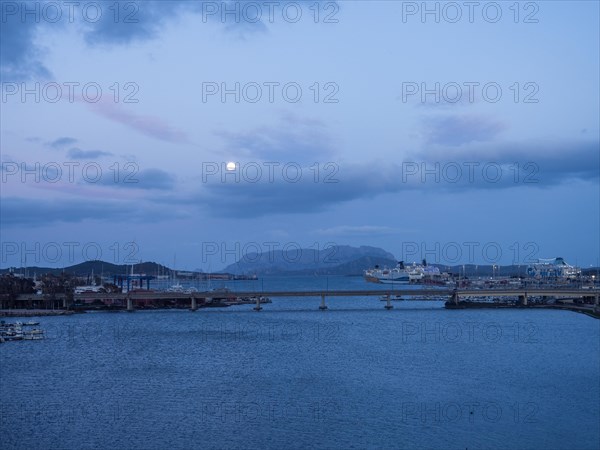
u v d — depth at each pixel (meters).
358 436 80.69
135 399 99.19
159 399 99.19
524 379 113.50
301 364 130.62
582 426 85.19
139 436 80.81
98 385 110.38
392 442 78.56
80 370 125.88
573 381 111.88
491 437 80.56
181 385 109.81
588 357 138.62
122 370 125.44
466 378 114.62
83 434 81.62
